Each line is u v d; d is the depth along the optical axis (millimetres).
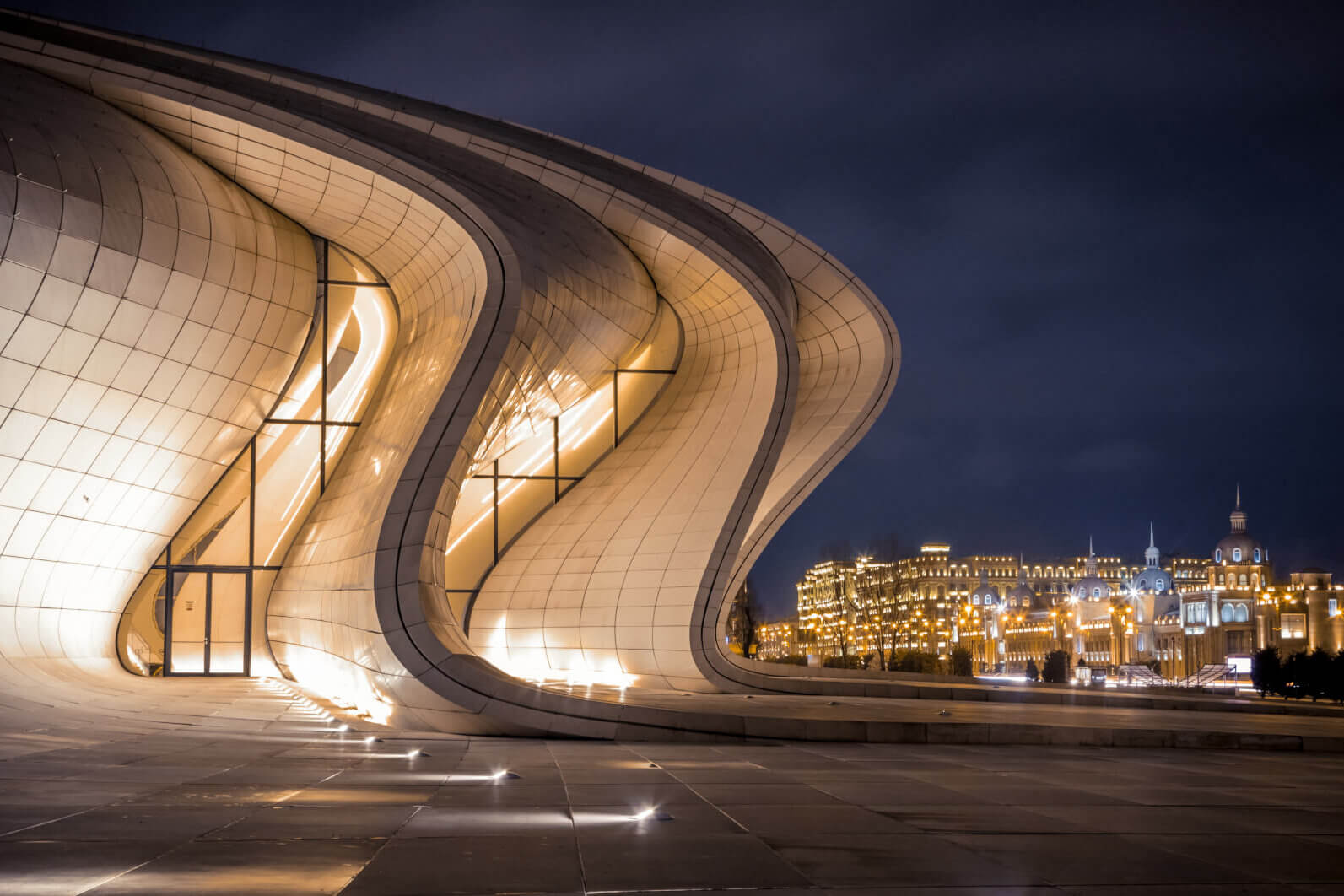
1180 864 8211
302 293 30812
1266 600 170375
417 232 27234
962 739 19484
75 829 9016
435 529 22391
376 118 32062
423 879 7434
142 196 24875
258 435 31688
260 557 31516
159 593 31062
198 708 22047
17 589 25938
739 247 33312
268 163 27188
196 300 26781
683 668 33094
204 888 7035
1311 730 22609
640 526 35000
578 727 19328
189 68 29719
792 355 32469
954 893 7191
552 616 35500
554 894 7074
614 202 32344
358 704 22953
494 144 32844
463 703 19656
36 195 22469
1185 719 26438
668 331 38406
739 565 38312
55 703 20578
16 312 22953
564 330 28703
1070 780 13656
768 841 8969
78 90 25656
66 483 26234
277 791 11516
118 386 26078
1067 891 7293
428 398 24625
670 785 12641
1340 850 8812
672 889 7250
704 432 35500
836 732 19422
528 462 37656
